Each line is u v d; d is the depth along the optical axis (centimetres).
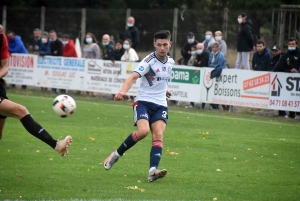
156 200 2022
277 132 4012
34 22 7981
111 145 3266
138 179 2403
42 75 6712
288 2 8506
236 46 6325
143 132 2305
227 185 2327
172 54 6519
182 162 2819
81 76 6356
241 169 2672
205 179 2433
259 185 2341
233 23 6328
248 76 5028
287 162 2889
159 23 6925
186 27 6606
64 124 4134
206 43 5881
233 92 5138
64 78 6506
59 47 6619
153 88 2406
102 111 5050
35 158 2812
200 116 4878
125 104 5719
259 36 6153
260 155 3073
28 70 6844
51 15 7775
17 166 2606
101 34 7588
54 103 2248
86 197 2047
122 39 6594
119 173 2517
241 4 8669
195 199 2066
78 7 9981
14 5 10306
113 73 6059
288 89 4809
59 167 2608
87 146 3212
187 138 3616
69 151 3038
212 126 4247
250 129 4131
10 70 7000
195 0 9650
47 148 3117
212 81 5284
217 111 5312
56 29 7744
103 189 2194
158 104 2405
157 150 2327
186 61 5966
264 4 8369
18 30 8112
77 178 2388
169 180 2397
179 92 5531
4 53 2523
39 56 6725
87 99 6109
